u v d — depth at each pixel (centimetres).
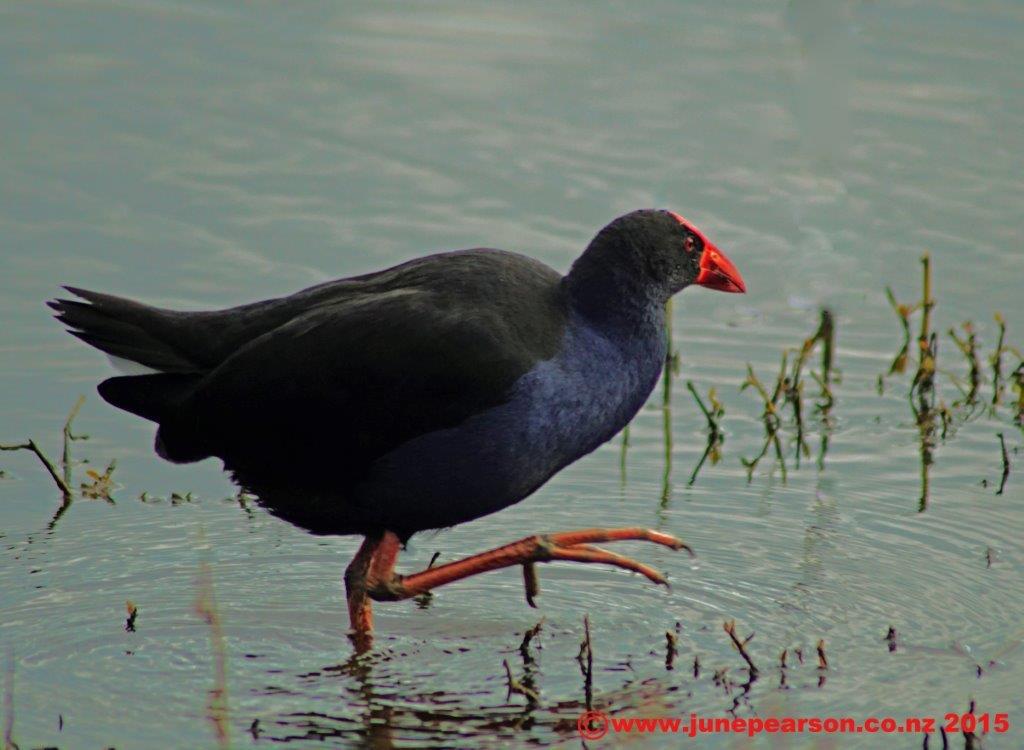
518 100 1744
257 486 972
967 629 958
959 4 1903
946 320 1422
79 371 1314
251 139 1667
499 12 1933
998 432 1263
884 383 1343
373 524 962
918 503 1141
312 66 1808
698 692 891
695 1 1947
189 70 1795
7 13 1908
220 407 940
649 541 1048
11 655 916
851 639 949
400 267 977
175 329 973
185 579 1022
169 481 1168
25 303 1394
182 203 1555
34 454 1192
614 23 1898
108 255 1467
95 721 847
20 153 1620
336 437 927
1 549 1051
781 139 1666
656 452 1230
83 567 1031
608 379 944
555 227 1523
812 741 838
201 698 877
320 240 1500
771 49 1823
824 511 1130
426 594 1027
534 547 952
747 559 1059
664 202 1567
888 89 1744
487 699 884
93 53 1825
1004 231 1528
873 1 1872
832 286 1469
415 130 1686
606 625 976
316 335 926
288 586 1021
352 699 881
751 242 1527
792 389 1293
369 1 1953
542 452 930
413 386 908
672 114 1712
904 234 1532
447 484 930
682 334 1426
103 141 1650
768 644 946
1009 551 1062
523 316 923
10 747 814
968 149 1647
